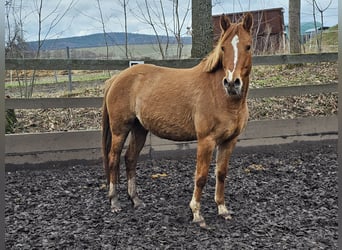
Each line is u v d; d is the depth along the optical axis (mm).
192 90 4031
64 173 5922
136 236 3725
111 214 4348
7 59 6082
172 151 6504
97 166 6262
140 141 4688
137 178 5648
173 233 3783
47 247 3512
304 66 9844
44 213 4371
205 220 4125
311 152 6723
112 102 4555
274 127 6758
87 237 3709
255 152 6746
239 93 3566
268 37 11672
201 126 3938
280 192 4949
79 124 7004
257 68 10016
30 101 6148
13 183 5465
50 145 6121
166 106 4168
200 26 7617
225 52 3611
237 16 10211
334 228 3807
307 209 4359
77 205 4645
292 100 7895
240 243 3525
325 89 6992
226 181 5441
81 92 8664
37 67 6203
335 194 4812
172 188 5211
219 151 4152
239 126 3945
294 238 3607
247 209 4406
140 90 4398
